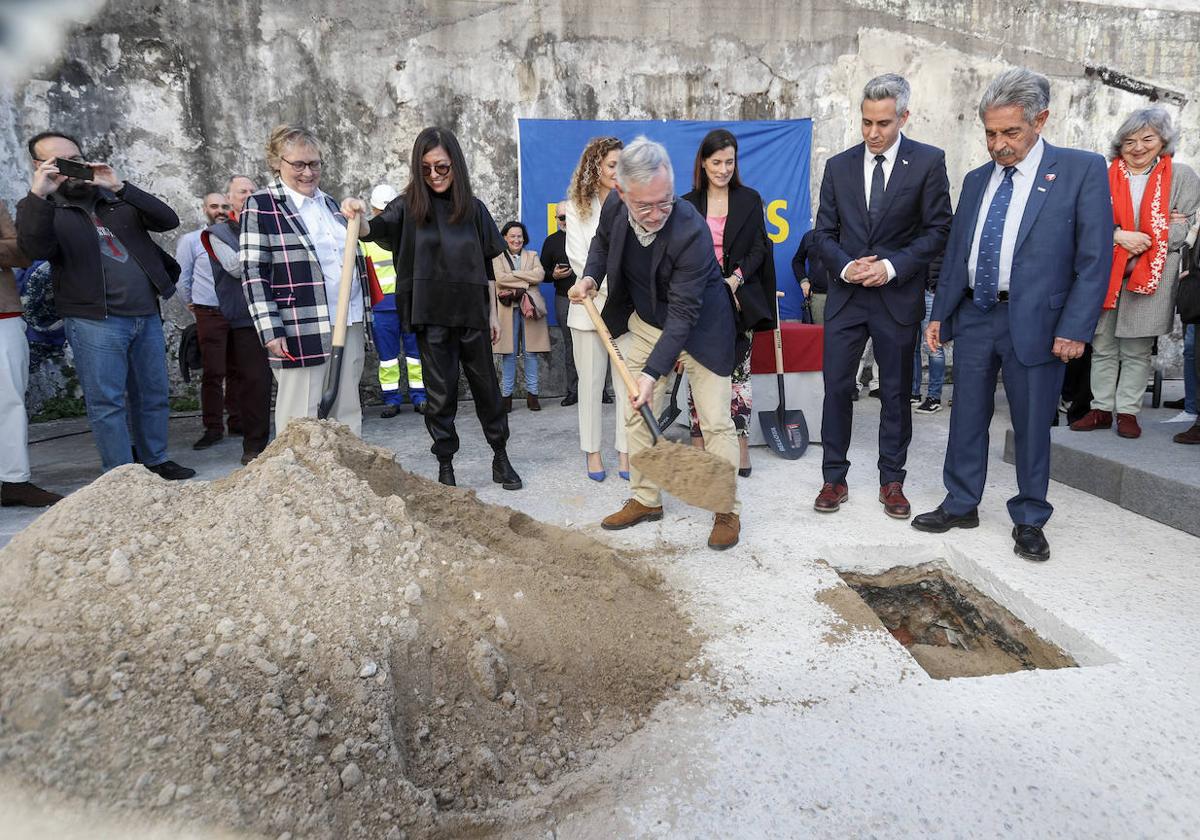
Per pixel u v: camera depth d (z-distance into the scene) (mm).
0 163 5988
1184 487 3363
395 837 1619
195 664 1862
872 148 3359
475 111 6797
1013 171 3057
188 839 1504
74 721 1672
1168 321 4039
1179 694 2189
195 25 6273
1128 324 4094
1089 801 1801
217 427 5477
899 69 7129
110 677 1780
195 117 6398
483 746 1913
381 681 1927
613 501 3965
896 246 3461
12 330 3877
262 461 2707
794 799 1820
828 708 2166
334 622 2055
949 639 3277
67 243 3859
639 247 3150
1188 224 4027
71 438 5801
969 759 1944
